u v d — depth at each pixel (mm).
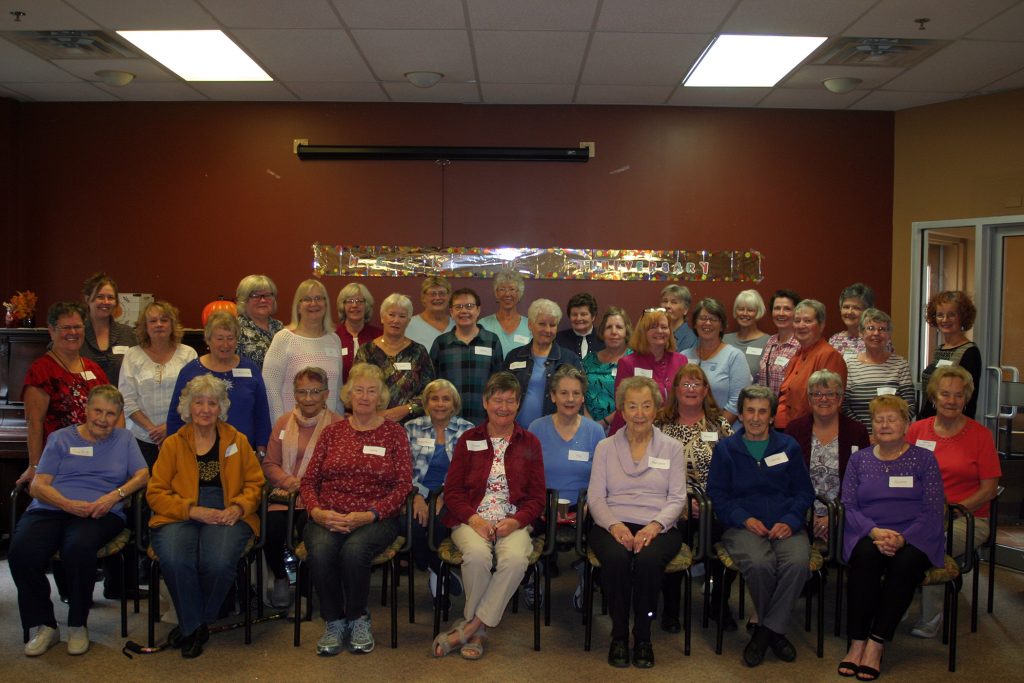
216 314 3943
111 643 3475
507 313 5008
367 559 3344
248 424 3967
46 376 3973
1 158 6008
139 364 4129
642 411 3557
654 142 6176
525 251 6188
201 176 6164
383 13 4324
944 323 4629
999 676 3205
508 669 3236
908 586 3213
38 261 6203
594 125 6160
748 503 3598
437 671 3205
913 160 6141
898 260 6215
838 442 3852
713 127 6184
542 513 3670
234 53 5004
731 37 4672
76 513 3424
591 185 6180
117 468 3621
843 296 4930
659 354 4355
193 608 3332
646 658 3264
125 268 6199
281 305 6195
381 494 3580
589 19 4391
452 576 3939
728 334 5406
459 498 3559
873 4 4184
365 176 6176
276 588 3855
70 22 4500
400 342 4359
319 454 3615
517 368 4434
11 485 4836
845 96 5852
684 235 6207
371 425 3664
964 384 3764
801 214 6223
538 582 3449
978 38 4676
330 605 3352
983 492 3709
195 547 3389
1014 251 5805
